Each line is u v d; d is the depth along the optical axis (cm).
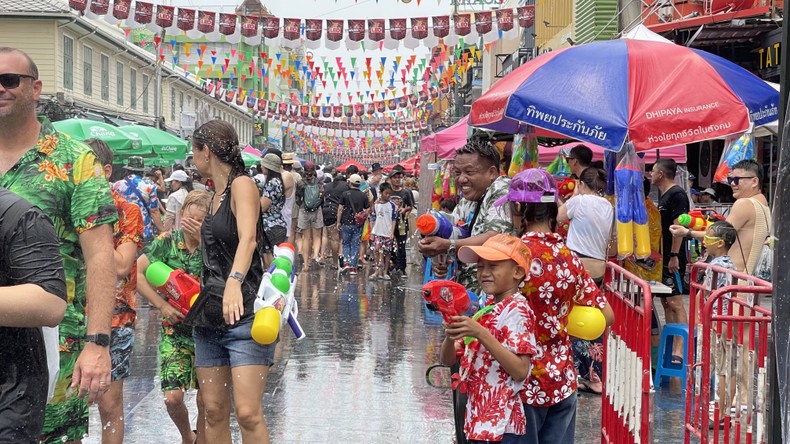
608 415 593
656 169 891
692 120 667
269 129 6875
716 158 1627
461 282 503
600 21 1873
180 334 547
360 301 1402
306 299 1421
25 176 385
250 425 456
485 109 730
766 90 702
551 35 2575
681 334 779
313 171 1886
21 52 381
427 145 1541
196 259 548
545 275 421
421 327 1137
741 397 535
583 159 846
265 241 500
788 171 294
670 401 746
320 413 693
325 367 875
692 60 698
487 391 402
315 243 1992
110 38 3241
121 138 1766
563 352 426
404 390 779
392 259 1823
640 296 508
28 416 305
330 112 2702
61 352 399
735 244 725
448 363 427
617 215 711
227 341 461
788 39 338
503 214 476
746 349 557
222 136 474
